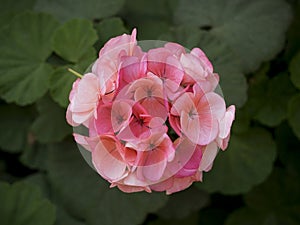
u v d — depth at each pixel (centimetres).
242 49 50
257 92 52
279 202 55
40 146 53
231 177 51
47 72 48
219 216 56
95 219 50
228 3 51
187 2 52
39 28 49
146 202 49
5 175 55
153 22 51
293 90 52
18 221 48
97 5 51
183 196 52
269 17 51
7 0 54
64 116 50
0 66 49
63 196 50
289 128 53
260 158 51
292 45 53
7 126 54
